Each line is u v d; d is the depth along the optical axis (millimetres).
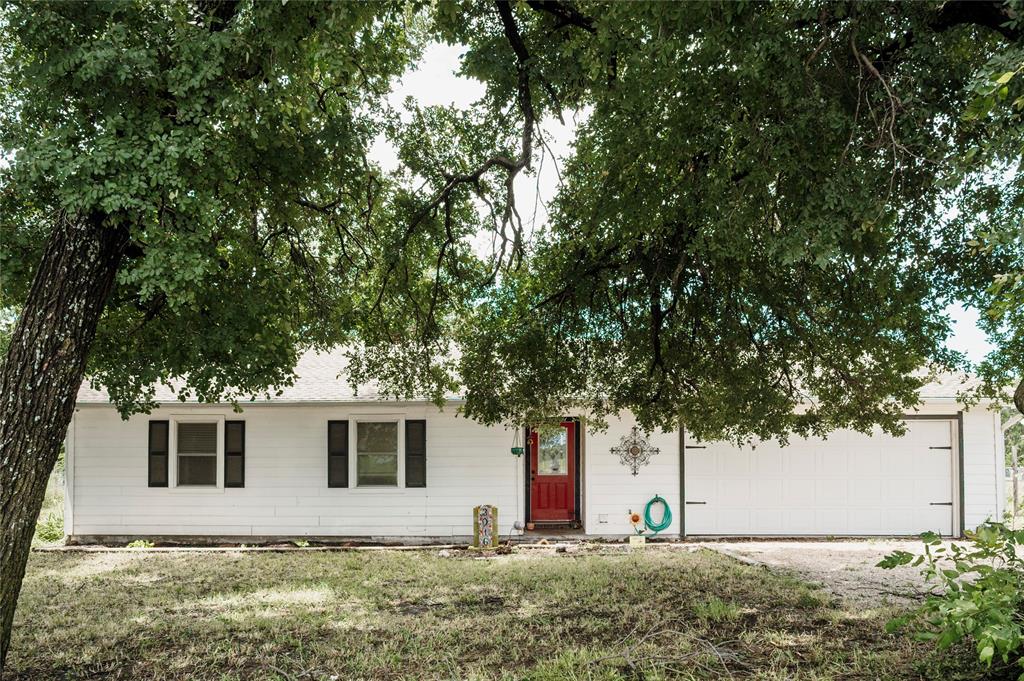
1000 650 4441
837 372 9938
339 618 8383
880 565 5395
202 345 9273
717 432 10883
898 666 6262
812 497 15523
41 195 7973
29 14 6180
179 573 11422
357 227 11570
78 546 14828
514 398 11328
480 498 15336
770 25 6320
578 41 7859
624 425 15461
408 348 11961
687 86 6914
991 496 15328
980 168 6809
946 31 6957
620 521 15273
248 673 6531
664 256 9758
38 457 6074
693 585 9844
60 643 7477
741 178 7410
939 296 8953
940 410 15484
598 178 8461
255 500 15273
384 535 15250
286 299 10312
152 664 6801
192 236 6652
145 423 15352
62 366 6230
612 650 6840
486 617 8297
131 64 6230
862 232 7324
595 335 11070
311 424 15414
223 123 6930
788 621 7852
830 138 6672
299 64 6891
